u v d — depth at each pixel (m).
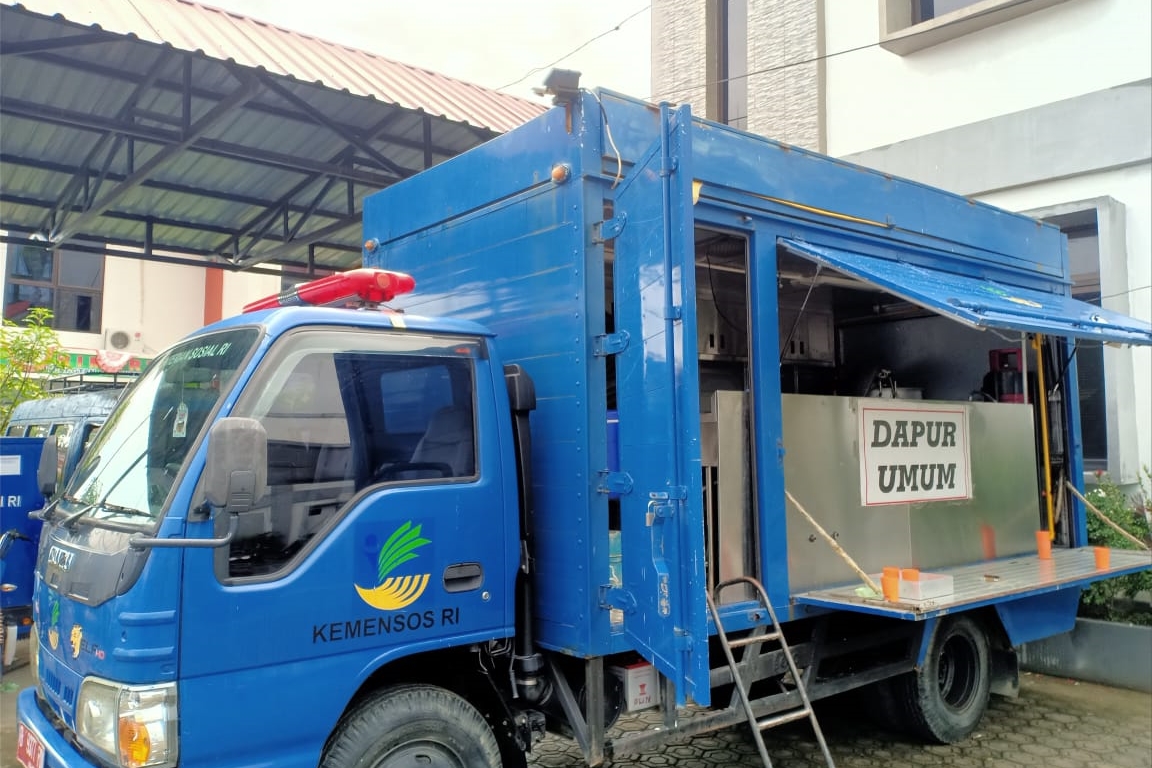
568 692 3.62
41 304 17.31
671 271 3.20
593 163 3.63
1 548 4.76
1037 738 5.26
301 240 8.04
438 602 3.27
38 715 3.16
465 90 7.35
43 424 8.82
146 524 2.79
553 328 3.71
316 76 5.78
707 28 11.09
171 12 6.17
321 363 3.14
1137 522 6.70
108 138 6.52
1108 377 7.72
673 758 4.94
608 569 3.55
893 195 5.02
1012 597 4.52
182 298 18.95
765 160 4.30
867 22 9.46
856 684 4.61
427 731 3.20
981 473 5.53
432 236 4.50
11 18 5.14
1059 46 8.16
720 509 4.09
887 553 4.81
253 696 2.81
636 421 3.41
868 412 4.79
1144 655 6.13
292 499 2.97
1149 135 7.59
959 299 4.07
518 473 3.63
